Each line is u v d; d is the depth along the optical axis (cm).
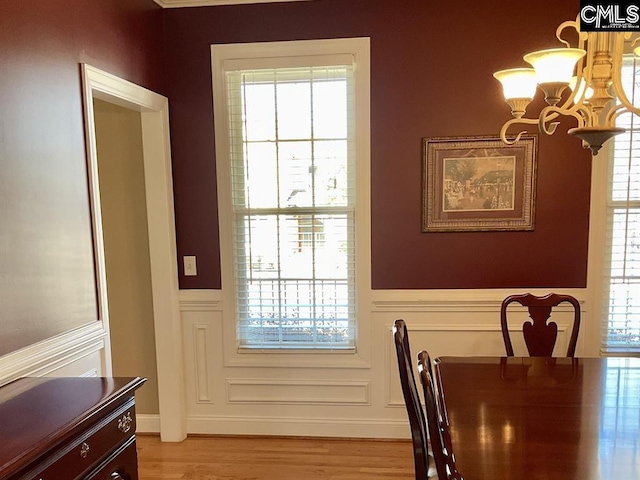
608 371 205
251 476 261
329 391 302
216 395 310
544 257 280
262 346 303
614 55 157
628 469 128
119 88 233
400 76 276
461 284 286
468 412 165
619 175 272
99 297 205
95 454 134
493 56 270
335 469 266
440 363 217
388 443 295
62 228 182
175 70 289
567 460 133
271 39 281
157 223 291
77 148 193
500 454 137
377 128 281
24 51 163
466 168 278
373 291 291
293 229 296
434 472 177
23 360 156
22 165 160
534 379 196
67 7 190
